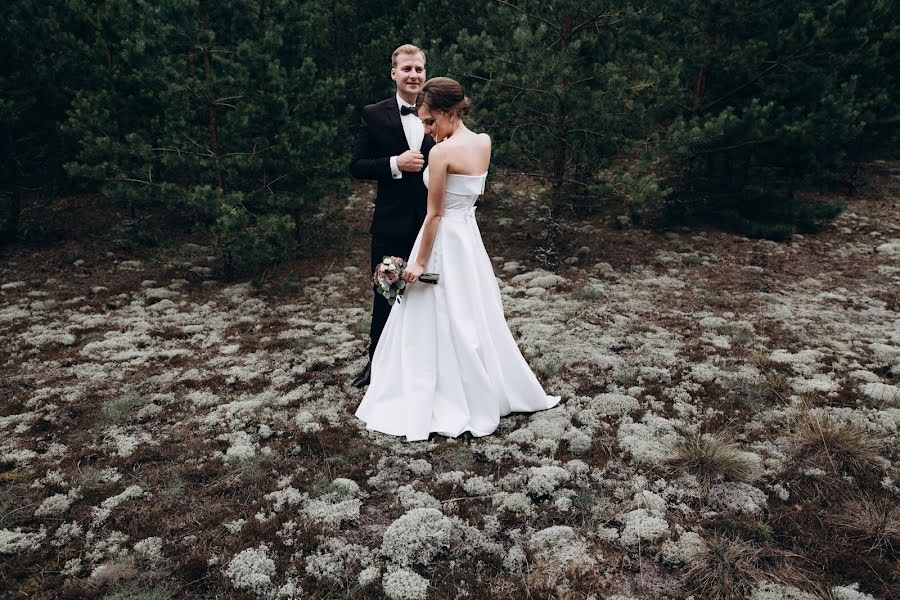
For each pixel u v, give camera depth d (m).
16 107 6.58
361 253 7.46
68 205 8.75
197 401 3.92
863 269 6.35
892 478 2.97
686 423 3.50
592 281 6.20
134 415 3.78
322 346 4.79
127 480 3.12
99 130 6.18
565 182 6.64
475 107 6.64
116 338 4.97
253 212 6.33
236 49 5.85
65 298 5.98
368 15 10.19
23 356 4.66
